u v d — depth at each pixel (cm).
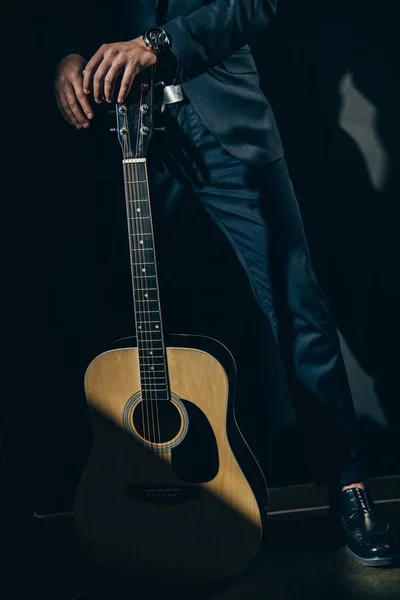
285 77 201
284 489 215
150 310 173
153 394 175
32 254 207
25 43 197
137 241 172
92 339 210
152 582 181
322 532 202
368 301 214
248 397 217
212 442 173
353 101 202
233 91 175
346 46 199
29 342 210
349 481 196
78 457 216
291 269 188
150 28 158
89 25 180
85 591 181
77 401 214
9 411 212
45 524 214
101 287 207
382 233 210
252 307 213
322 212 208
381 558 183
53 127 202
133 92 164
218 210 187
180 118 178
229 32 164
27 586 184
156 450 176
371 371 217
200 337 182
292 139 204
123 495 178
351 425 195
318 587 178
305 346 192
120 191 193
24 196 204
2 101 199
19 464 213
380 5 197
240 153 176
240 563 175
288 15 197
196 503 175
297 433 218
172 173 186
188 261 211
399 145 205
